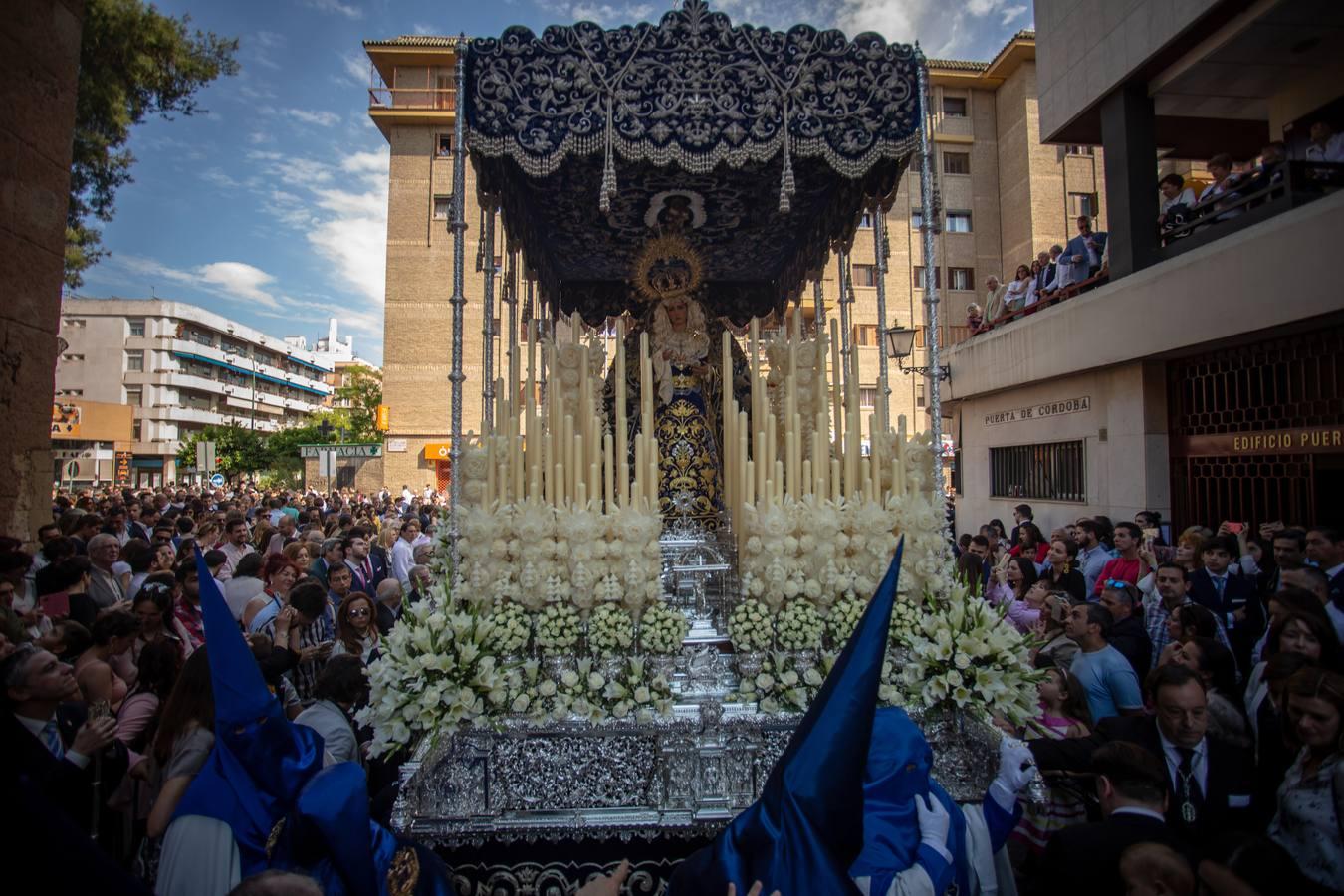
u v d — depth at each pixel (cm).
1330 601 493
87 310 5172
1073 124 1170
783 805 207
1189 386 962
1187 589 570
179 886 220
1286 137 838
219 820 227
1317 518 796
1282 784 319
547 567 363
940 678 349
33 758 300
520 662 357
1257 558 702
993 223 2702
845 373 448
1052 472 1195
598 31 386
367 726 425
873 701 220
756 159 388
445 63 2784
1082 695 424
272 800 234
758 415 422
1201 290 855
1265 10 873
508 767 339
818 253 571
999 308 1380
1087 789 365
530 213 552
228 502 1469
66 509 1274
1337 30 909
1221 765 343
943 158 2709
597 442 406
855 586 378
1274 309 764
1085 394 1098
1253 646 557
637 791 340
